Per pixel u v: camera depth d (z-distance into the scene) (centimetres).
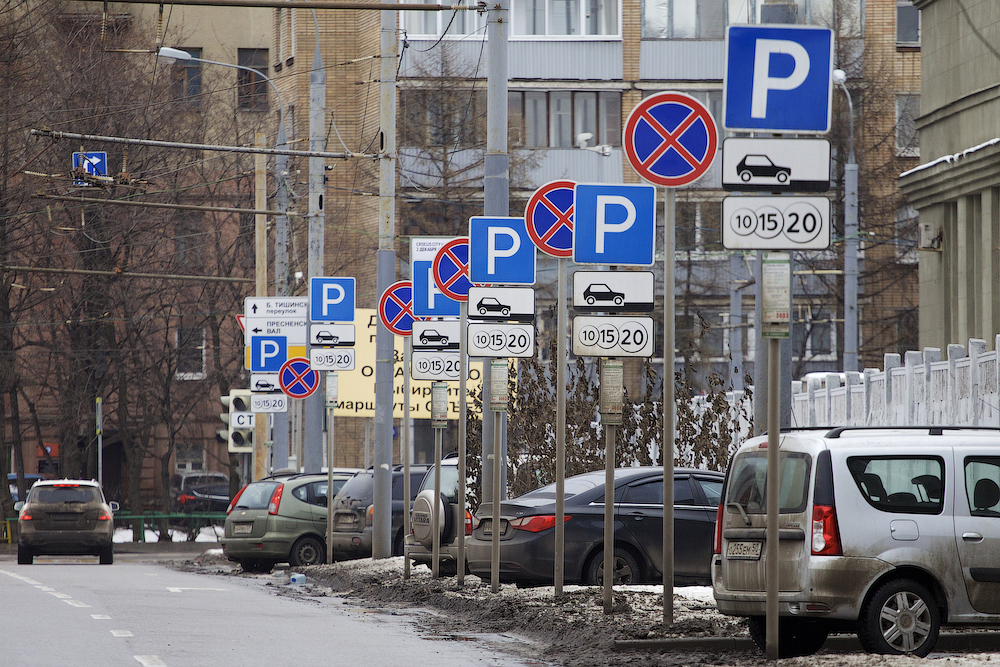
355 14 19688
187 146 8806
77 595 6369
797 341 18538
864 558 3897
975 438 4044
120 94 17675
